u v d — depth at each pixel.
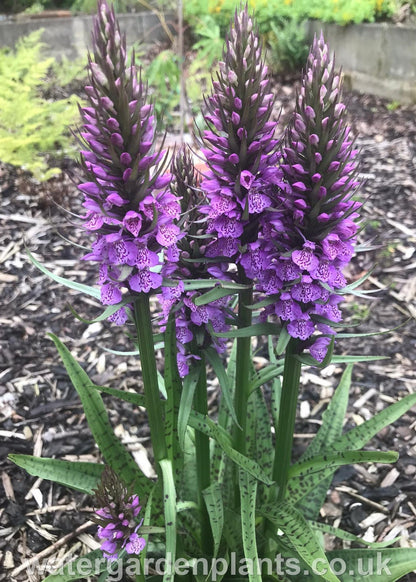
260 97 0.22
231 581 0.31
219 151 0.23
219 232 0.23
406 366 0.50
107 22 0.19
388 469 0.42
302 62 1.22
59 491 0.40
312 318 0.24
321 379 0.50
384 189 0.77
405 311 0.57
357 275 0.62
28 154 0.74
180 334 0.26
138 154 0.20
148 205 0.21
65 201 0.75
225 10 1.26
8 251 0.66
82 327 0.56
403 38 1.05
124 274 0.21
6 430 0.45
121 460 0.29
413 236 0.67
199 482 0.30
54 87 1.09
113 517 0.24
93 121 0.20
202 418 0.27
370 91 1.14
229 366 0.36
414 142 0.90
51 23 1.34
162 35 1.34
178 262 0.26
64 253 0.67
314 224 0.23
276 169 0.23
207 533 0.31
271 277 0.24
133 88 0.20
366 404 0.47
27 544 0.37
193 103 0.94
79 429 0.45
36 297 0.60
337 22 1.18
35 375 0.50
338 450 0.29
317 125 0.21
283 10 1.26
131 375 0.50
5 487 0.40
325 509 0.39
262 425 0.33
